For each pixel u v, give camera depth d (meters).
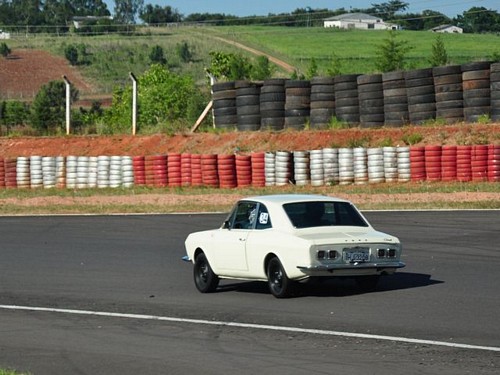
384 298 37.84
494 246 53.78
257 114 111.69
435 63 159.75
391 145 99.25
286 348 29.23
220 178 96.31
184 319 35.47
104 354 29.64
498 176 86.00
